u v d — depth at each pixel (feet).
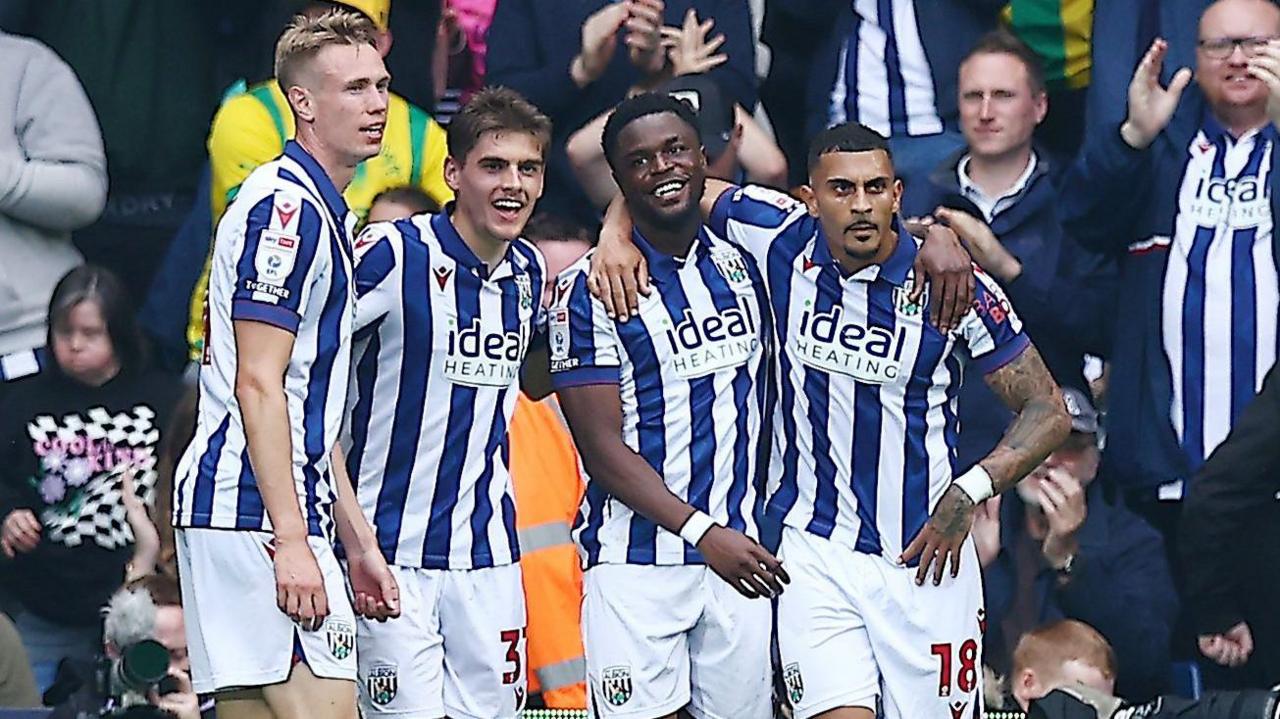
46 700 88.48
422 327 83.61
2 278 107.96
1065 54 109.60
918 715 86.53
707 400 85.97
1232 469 98.12
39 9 112.68
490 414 85.30
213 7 113.70
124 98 112.78
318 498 78.69
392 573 83.97
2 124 109.29
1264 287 103.91
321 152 79.00
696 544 84.48
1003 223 106.93
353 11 106.01
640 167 84.94
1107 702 90.84
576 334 85.87
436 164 106.11
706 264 86.48
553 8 108.99
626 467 85.46
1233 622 99.25
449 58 111.75
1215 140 104.83
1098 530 102.99
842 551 86.28
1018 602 101.65
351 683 78.95
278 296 76.33
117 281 104.27
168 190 114.21
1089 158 105.09
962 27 110.52
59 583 102.53
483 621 85.40
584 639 87.40
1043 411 86.22
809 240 85.81
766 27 112.57
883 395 85.76
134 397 104.12
